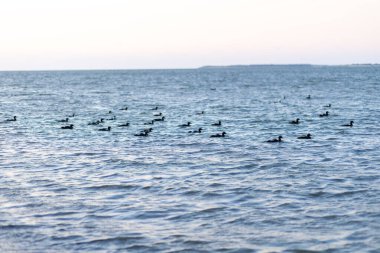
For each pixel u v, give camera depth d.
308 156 47.12
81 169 41.97
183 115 87.31
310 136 59.50
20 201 32.16
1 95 145.62
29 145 54.72
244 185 36.09
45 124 73.81
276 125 72.31
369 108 96.94
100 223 28.05
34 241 25.53
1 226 27.50
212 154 48.72
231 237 25.88
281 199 32.34
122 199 32.72
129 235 26.23
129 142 56.59
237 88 181.12
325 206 30.66
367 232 26.11
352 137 59.31
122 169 42.00
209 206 31.03
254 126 71.38
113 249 24.55
